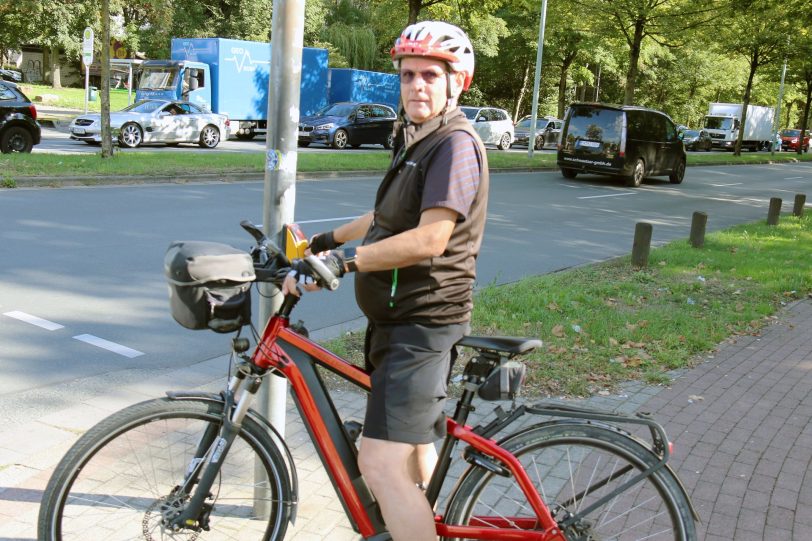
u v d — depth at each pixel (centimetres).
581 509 254
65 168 1415
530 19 4409
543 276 869
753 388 529
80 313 636
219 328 241
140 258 828
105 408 454
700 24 2564
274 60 301
